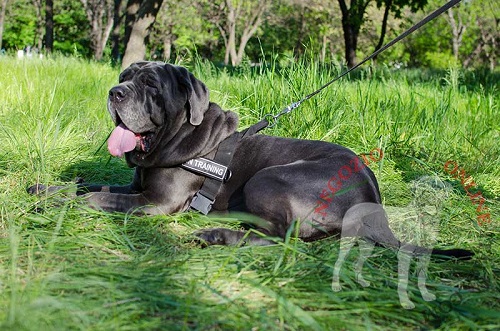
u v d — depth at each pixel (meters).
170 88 4.07
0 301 2.50
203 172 4.10
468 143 6.83
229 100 6.84
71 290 2.70
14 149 5.21
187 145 4.09
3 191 4.33
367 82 8.16
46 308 2.40
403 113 6.90
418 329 2.62
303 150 4.07
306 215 3.71
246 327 2.45
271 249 3.43
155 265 3.06
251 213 3.77
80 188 4.39
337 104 6.56
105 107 7.12
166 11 29.84
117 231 3.59
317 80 6.69
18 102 6.63
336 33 37.00
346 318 2.63
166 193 4.14
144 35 16.14
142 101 3.96
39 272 2.89
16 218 3.68
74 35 37.94
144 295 2.64
